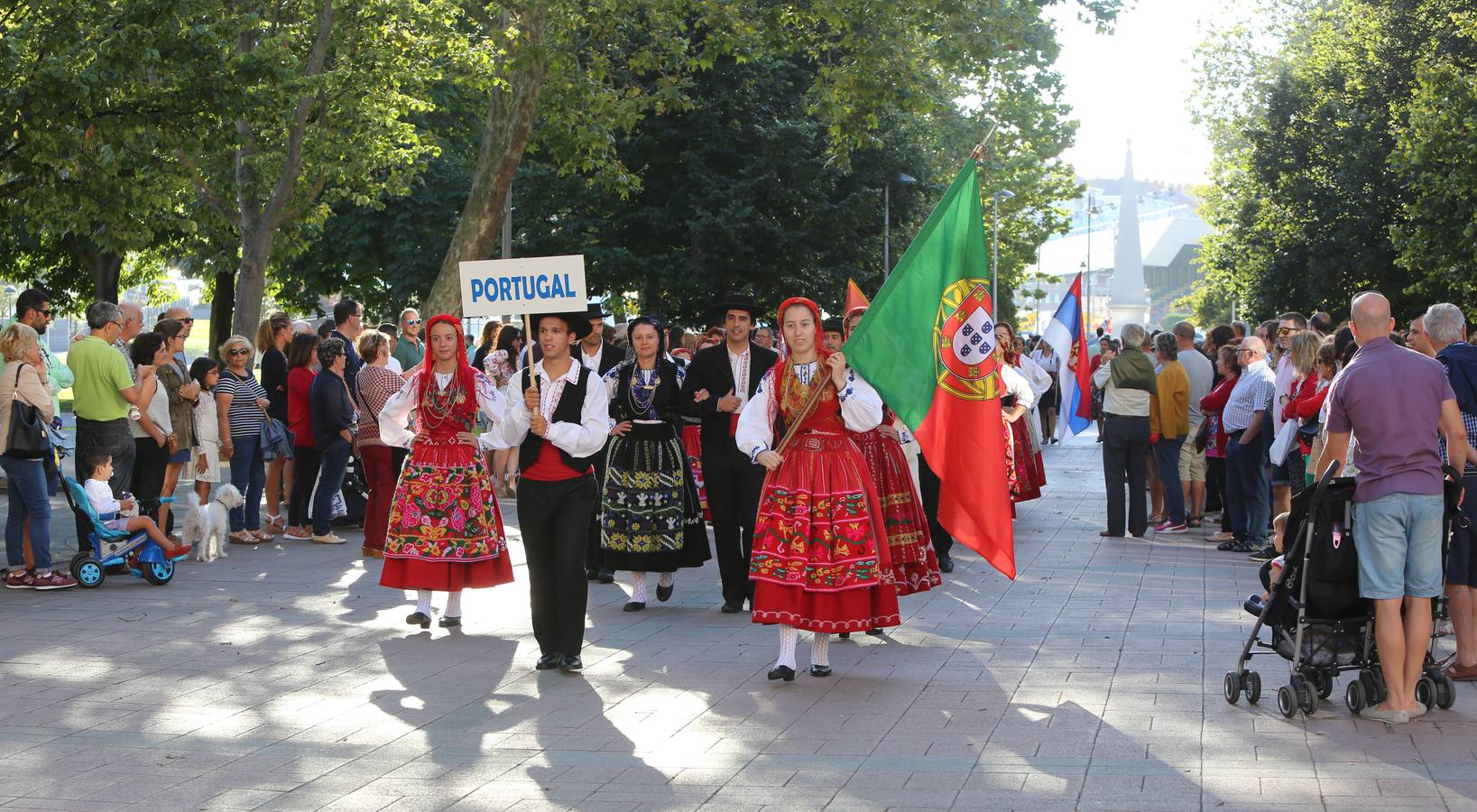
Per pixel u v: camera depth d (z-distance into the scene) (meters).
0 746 6.37
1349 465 8.21
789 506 7.48
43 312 10.95
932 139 43.38
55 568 11.28
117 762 6.11
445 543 9.05
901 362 7.71
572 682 7.61
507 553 9.27
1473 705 6.94
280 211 22.23
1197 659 8.04
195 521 12.09
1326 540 6.64
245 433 13.12
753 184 32.78
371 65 21.94
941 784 5.66
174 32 16.44
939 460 7.79
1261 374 12.62
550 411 7.89
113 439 11.30
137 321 12.30
